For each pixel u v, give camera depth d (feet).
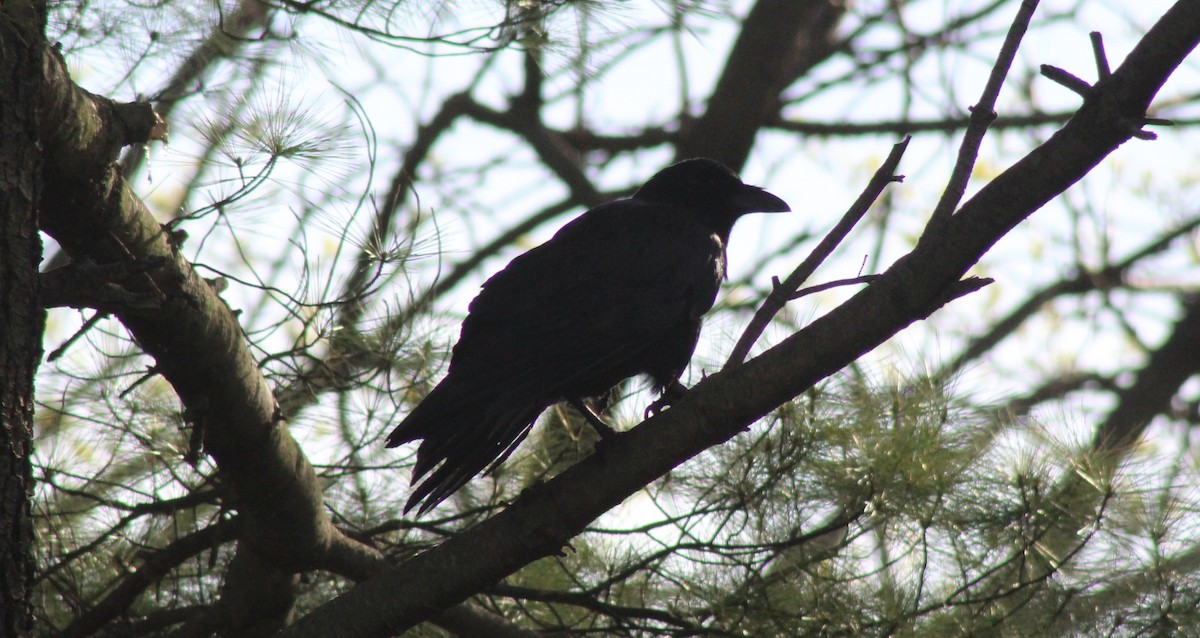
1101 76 20.45
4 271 20.79
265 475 27.04
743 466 28.63
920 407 28.12
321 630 22.93
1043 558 26.84
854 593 27.43
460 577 22.70
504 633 29.76
